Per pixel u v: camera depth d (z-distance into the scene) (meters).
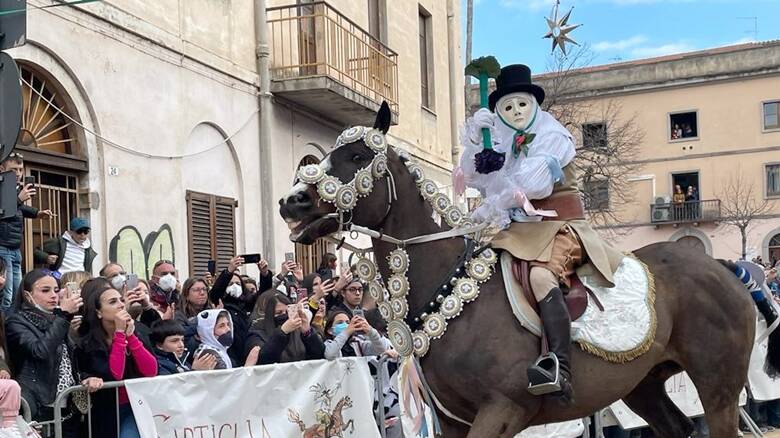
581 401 4.40
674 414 5.12
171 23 10.19
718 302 4.72
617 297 4.47
